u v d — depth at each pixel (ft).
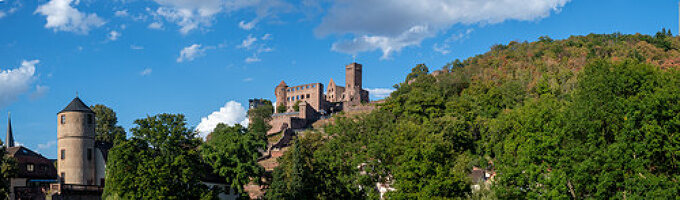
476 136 354.13
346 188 277.23
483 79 575.38
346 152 294.25
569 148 213.25
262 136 456.45
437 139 261.24
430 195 239.09
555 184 202.49
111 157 238.89
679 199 180.96
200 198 237.66
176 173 238.07
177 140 241.55
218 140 312.29
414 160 248.93
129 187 226.17
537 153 216.13
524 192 216.95
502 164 236.63
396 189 259.19
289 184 271.08
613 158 197.98
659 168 202.69
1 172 264.31
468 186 245.04
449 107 385.29
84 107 315.37
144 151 234.17
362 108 638.12
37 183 300.61
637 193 187.62
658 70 234.58
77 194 276.00
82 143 307.58
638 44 652.07
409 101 382.01
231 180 284.41
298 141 282.97
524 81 506.48
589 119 216.74
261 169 293.43
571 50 639.76
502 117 312.09
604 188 193.36
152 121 243.40
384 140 280.72
